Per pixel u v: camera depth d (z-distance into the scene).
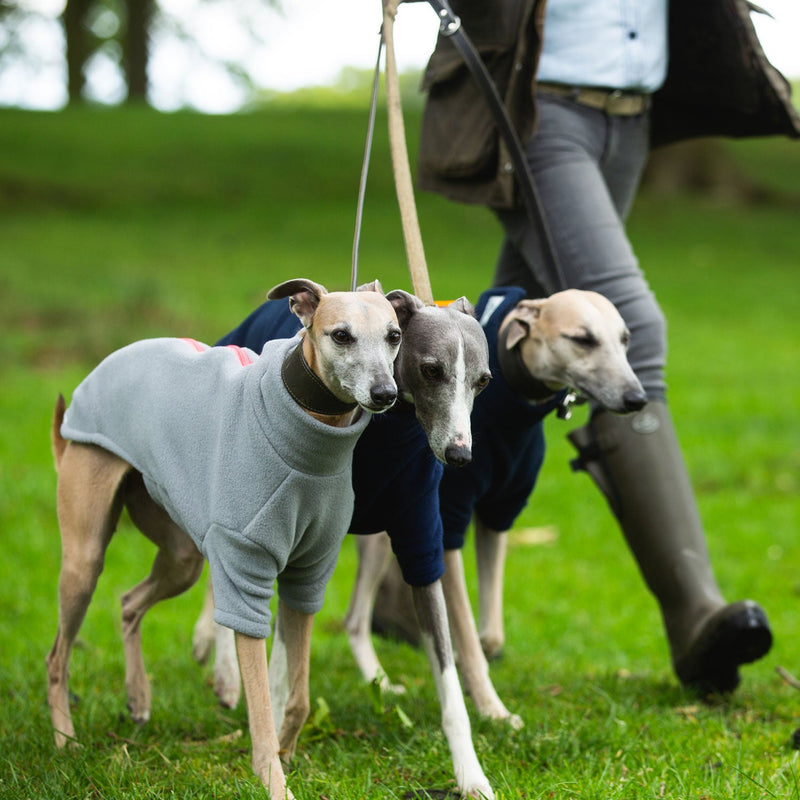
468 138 4.58
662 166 25.55
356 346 3.00
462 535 4.09
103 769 3.47
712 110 5.11
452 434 3.21
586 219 4.50
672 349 13.35
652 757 3.64
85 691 4.53
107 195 21.41
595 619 6.03
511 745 3.77
